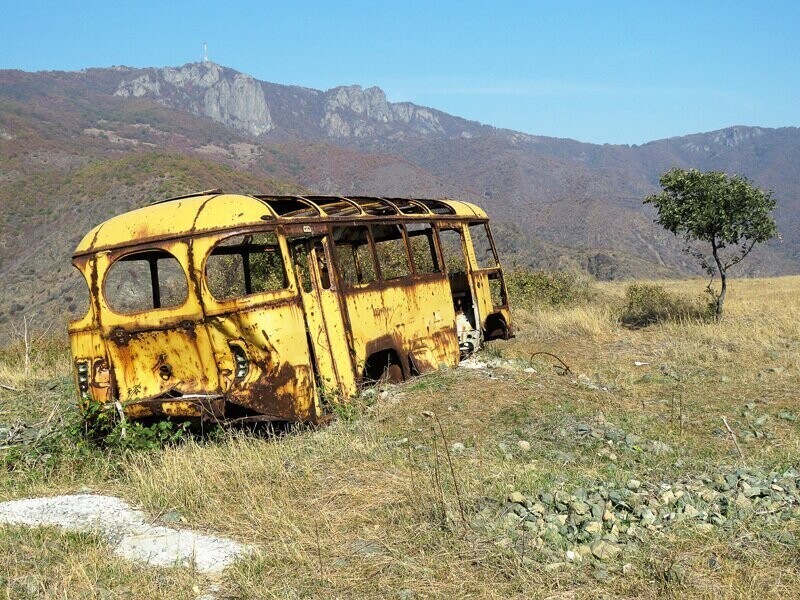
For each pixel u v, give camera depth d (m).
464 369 10.89
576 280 29.33
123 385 8.54
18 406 11.17
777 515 5.87
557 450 7.96
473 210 14.76
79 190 81.25
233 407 8.45
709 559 5.18
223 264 14.88
